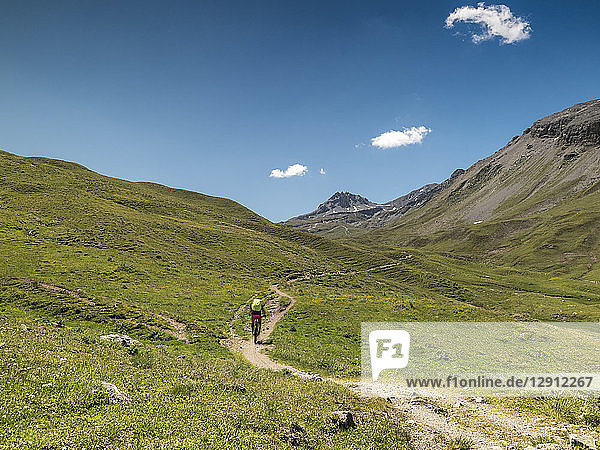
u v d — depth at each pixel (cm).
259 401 1923
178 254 8912
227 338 3934
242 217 18012
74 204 10694
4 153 15138
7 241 7000
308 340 4034
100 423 1354
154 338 3506
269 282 8325
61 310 3806
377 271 13262
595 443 1728
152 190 18350
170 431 1404
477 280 14325
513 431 1947
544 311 9619
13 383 1537
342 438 1681
